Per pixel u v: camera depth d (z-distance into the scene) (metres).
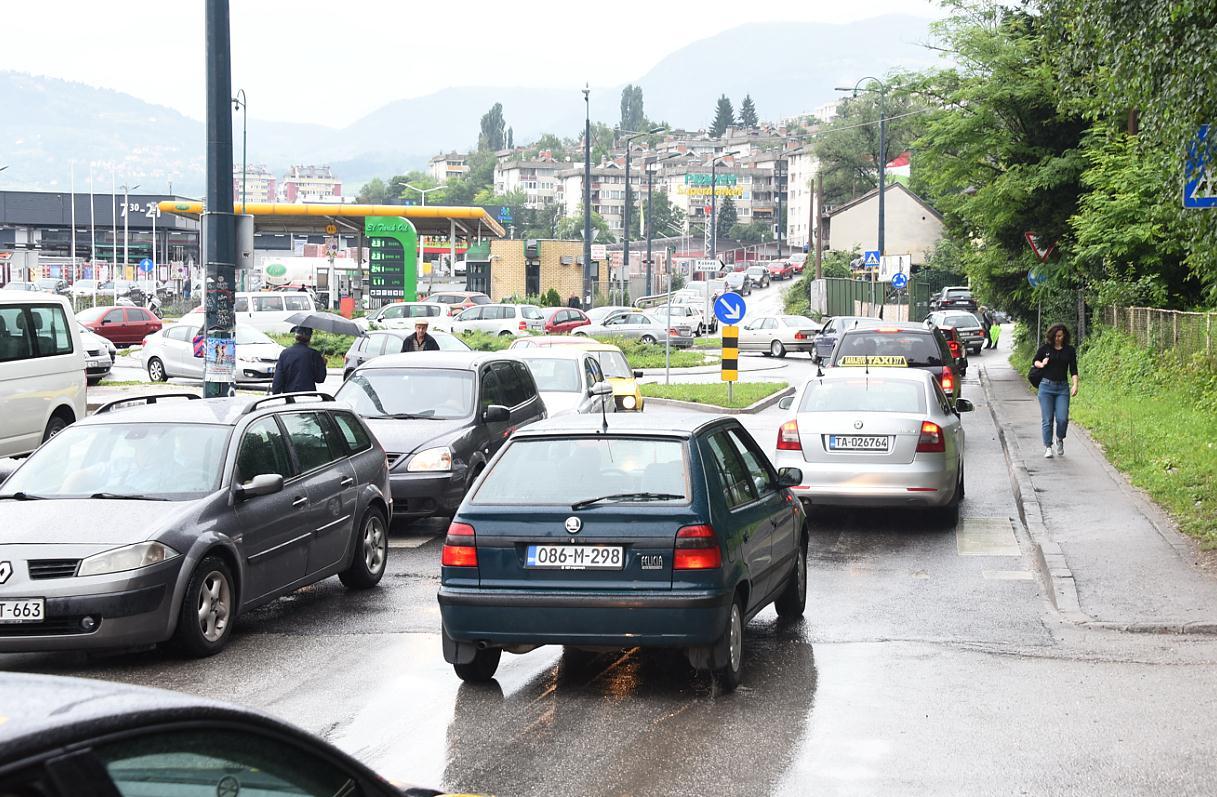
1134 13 13.30
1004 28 39.53
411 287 71.56
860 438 15.35
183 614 9.52
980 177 40.62
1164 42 13.09
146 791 2.69
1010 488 19.19
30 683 2.88
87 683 2.93
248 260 18.25
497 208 137.50
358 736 7.71
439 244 122.19
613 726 7.91
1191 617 10.61
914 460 15.27
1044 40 16.48
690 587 8.35
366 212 71.94
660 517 8.41
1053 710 8.24
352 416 12.85
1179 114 13.05
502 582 8.55
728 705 8.38
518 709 8.30
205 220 18.11
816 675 9.13
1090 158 36.41
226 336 18.22
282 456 11.31
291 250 148.38
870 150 163.12
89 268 119.19
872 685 8.87
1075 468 19.45
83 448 10.76
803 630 10.55
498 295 101.50
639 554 8.38
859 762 7.21
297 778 3.10
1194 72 12.70
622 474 8.71
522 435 9.09
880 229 68.38
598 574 8.43
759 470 10.30
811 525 16.22
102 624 9.15
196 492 10.24
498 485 8.82
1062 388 20.73
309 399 12.37
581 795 6.67
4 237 130.12
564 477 8.76
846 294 91.94
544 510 8.52
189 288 111.00
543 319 60.06
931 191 42.62
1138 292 32.91
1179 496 16.05
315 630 10.68
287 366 19.44
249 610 10.41
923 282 85.75
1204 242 14.02
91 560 9.23
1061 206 39.19
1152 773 7.02
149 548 9.38
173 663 9.59
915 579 12.74
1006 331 91.31
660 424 9.16
